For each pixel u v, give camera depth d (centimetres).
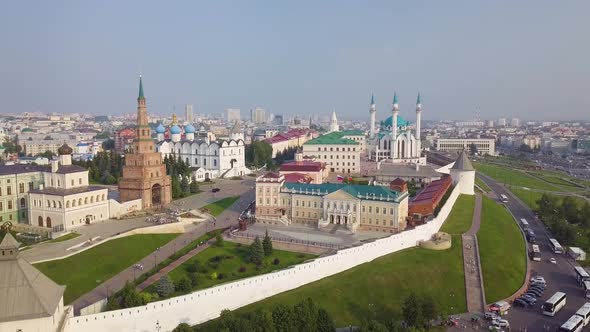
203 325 10462
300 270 12588
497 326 11219
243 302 11481
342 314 11331
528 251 17138
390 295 12244
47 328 7781
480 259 14638
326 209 17225
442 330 10944
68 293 11000
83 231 15312
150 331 9900
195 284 11506
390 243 14888
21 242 13938
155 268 12562
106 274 12225
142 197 18988
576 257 16312
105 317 9312
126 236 14800
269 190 18425
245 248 14550
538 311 12256
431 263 13938
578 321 11144
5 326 7519
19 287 7869
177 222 16650
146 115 19638
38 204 16112
